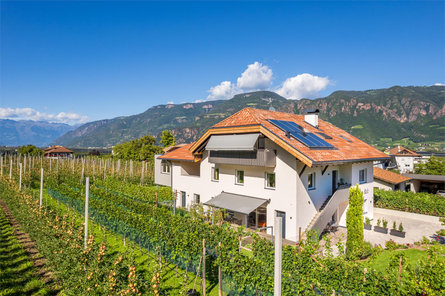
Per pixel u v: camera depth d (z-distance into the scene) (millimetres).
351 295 9500
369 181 26781
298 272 10445
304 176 19719
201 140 24516
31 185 41406
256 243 12359
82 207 25875
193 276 13578
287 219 19359
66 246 13383
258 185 21266
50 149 113188
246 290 10961
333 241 19922
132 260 11062
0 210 25641
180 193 29453
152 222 16141
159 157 31797
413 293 8594
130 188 34562
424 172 64688
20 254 15805
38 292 11852
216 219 19547
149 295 9984
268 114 24172
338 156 19891
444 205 27734
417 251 17422
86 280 10617
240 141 20375
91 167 54500
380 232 23016
